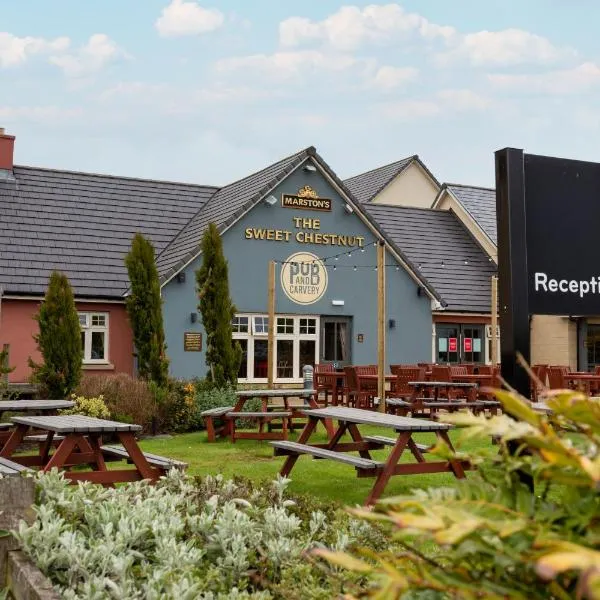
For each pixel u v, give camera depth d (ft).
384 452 38.60
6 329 67.77
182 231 82.17
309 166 78.02
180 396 52.60
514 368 13.15
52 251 73.20
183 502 17.44
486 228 96.73
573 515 6.45
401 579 6.08
